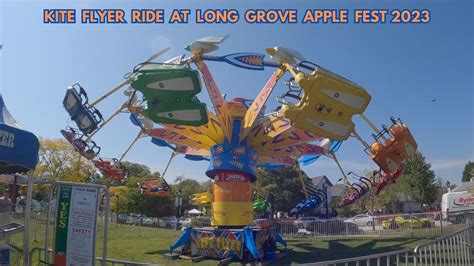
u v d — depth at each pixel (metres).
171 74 11.28
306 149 18.45
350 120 11.99
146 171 73.25
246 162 15.23
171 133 17.75
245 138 15.70
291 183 59.91
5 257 7.08
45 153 44.12
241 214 14.88
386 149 15.02
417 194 56.12
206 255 14.52
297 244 18.75
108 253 14.79
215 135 15.73
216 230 14.53
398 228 23.58
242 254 13.82
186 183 76.94
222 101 15.43
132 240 19.41
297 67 12.36
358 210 62.62
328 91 11.30
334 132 12.02
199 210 61.00
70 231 6.48
